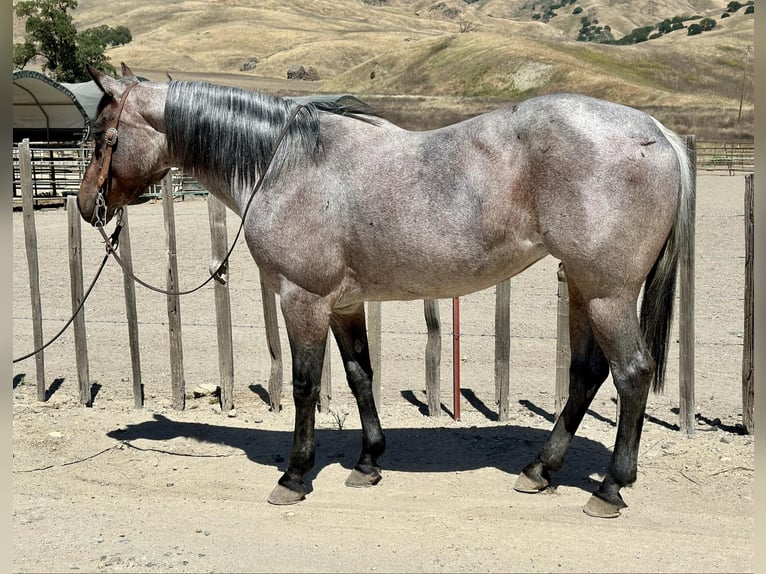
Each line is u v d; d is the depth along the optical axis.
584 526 4.42
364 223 4.54
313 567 3.98
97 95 22.45
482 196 4.37
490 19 185.38
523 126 4.30
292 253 4.62
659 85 65.69
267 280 4.86
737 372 7.20
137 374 6.54
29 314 9.50
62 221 17.48
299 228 4.61
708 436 5.73
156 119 5.00
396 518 4.57
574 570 3.93
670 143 4.33
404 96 61.19
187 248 13.72
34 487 5.07
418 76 72.38
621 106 4.32
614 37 183.00
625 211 4.14
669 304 4.50
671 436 5.75
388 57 79.94
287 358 7.91
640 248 4.21
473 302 10.24
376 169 4.55
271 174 4.70
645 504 4.68
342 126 4.72
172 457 5.58
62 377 7.35
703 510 4.59
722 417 6.13
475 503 4.76
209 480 5.19
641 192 4.15
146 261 12.61
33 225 6.56
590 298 4.32
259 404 6.70
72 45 42.59
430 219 4.44
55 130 26.69
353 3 179.38
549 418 6.26
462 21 170.62
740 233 14.37
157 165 5.12
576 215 4.17
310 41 123.50
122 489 5.05
